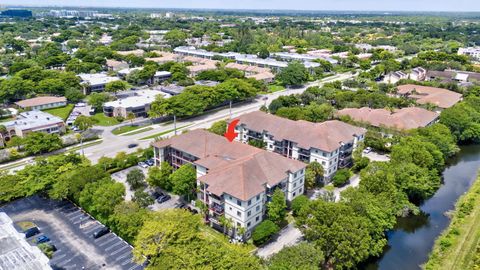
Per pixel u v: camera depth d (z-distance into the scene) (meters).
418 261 66.75
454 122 117.81
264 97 169.75
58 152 106.25
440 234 74.62
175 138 91.56
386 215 67.12
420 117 120.88
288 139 95.06
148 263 59.03
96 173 78.81
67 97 155.00
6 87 149.25
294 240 69.25
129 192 84.69
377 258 67.31
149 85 190.50
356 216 63.09
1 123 122.12
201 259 53.06
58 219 74.31
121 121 134.12
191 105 133.12
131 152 106.75
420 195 85.50
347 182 91.75
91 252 64.75
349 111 128.25
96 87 172.62
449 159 111.62
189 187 78.38
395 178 80.50
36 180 78.56
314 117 122.88
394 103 142.38
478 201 84.69
